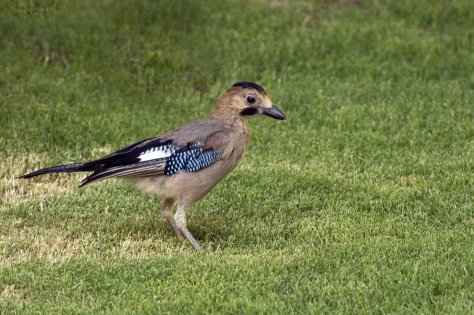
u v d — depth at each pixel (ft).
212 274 34.83
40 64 56.49
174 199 39.60
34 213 41.75
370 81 57.16
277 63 58.85
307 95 55.16
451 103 54.49
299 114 53.42
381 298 32.83
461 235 38.73
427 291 33.06
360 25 62.95
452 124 51.83
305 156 48.55
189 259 36.60
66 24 59.00
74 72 56.24
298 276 34.71
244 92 39.68
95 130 50.31
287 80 57.16
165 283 34.14
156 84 56.39
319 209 42.91
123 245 38.45
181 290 33.58
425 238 38.27
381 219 41.22
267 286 33.76
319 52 59.77
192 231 40.47
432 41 60.90
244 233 40.06
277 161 47.88
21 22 58.08
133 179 38.99
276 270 35.14
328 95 55.47
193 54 58.90
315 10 64.80
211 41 59.98
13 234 39.29
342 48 60.34
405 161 47.78
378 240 38.06
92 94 54.24
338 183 45.06
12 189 44.11
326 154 48.70
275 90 55.47
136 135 50.55
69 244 38.45
